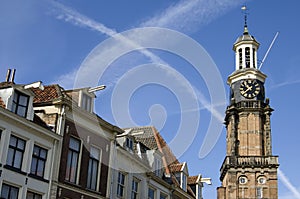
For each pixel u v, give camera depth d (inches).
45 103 858.1
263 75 2452.0
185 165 1366.9
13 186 743.7
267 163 2215.8
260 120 2349.9
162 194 1216.2
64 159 841.5
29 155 776.9
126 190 1015.0
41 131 800.9
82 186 871.7
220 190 2279.8
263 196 2161.7
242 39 2588.6
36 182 780.6
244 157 2246.6
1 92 767.1
